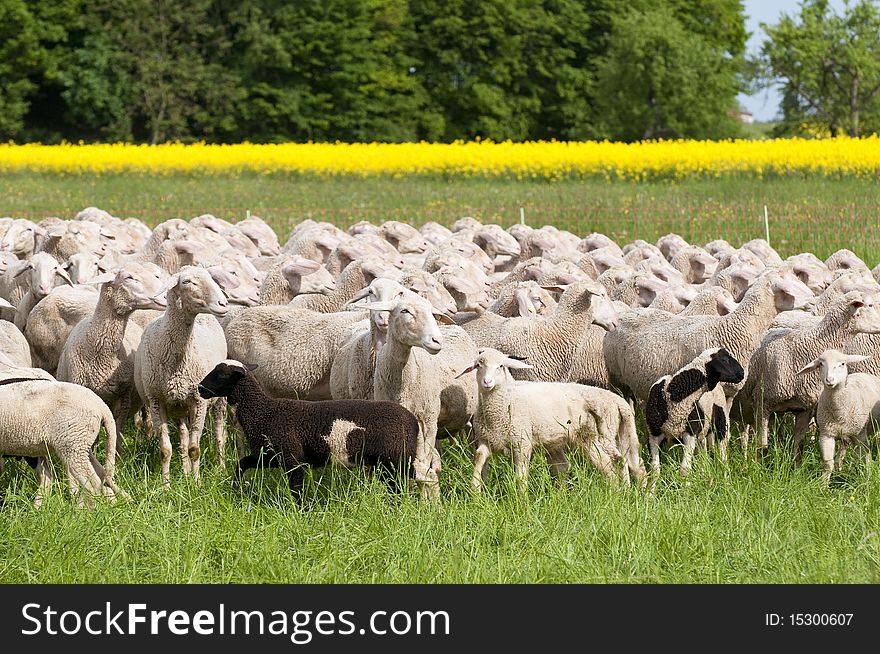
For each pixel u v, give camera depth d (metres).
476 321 16.77
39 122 99.19
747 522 12.11
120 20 96.44
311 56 100.06
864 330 15.58
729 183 51.44
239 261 19.67
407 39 107.69
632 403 17.14
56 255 21.11
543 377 16.25
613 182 56.41
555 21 109.81
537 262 20.02
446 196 50.22
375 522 12.12
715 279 19.91
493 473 14.16
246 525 12.29
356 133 100.75
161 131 95.31
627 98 90.12
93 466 13.55
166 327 14.41
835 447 16.02
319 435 12.86
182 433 14.85
